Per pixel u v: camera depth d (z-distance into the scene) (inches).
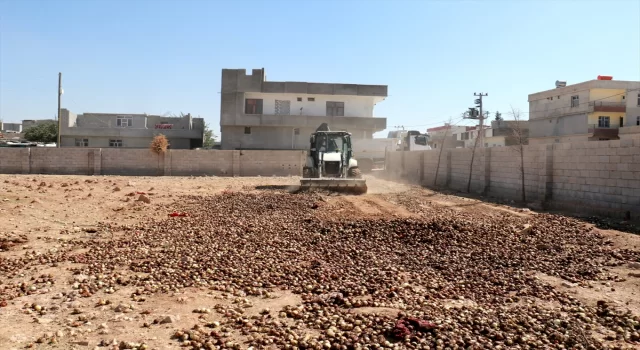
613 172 571.2
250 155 1439.5
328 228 481.7
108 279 303.9
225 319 236.2
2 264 338.3
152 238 438.0
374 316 238.2
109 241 424.5
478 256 374.9
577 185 637.9
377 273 325.7
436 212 619.8
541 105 2174.0
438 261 360.8
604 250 385.4
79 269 326.6
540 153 714.8
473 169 957.2
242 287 295.0
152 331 219.1
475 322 231.0
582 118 1924.2
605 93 1888.5
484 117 1955.0
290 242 426.0
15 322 228.1
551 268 339.3
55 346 200.8
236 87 1808.6
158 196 794.2
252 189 960.3
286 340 210.8
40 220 520.7
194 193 864.3
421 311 247.8
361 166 1729.8
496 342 209.9
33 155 1365.7
